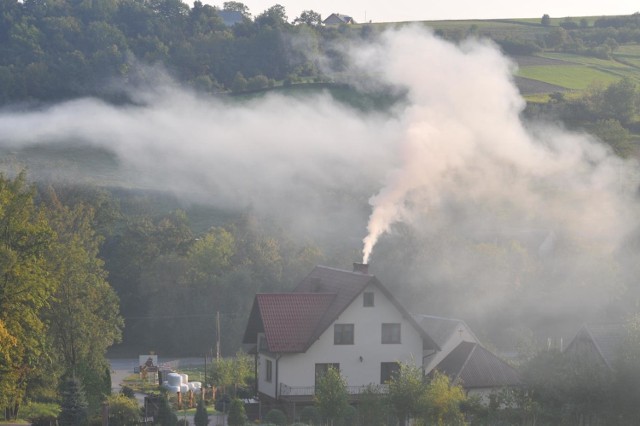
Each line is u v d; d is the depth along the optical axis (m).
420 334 124.25
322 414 103.94
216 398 146.12
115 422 113.69
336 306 122.94
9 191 102.12
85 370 124.38
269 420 113.69
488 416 104.88
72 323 134.75
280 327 121.56
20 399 104.25
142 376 183.12
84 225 166.38
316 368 121.25
